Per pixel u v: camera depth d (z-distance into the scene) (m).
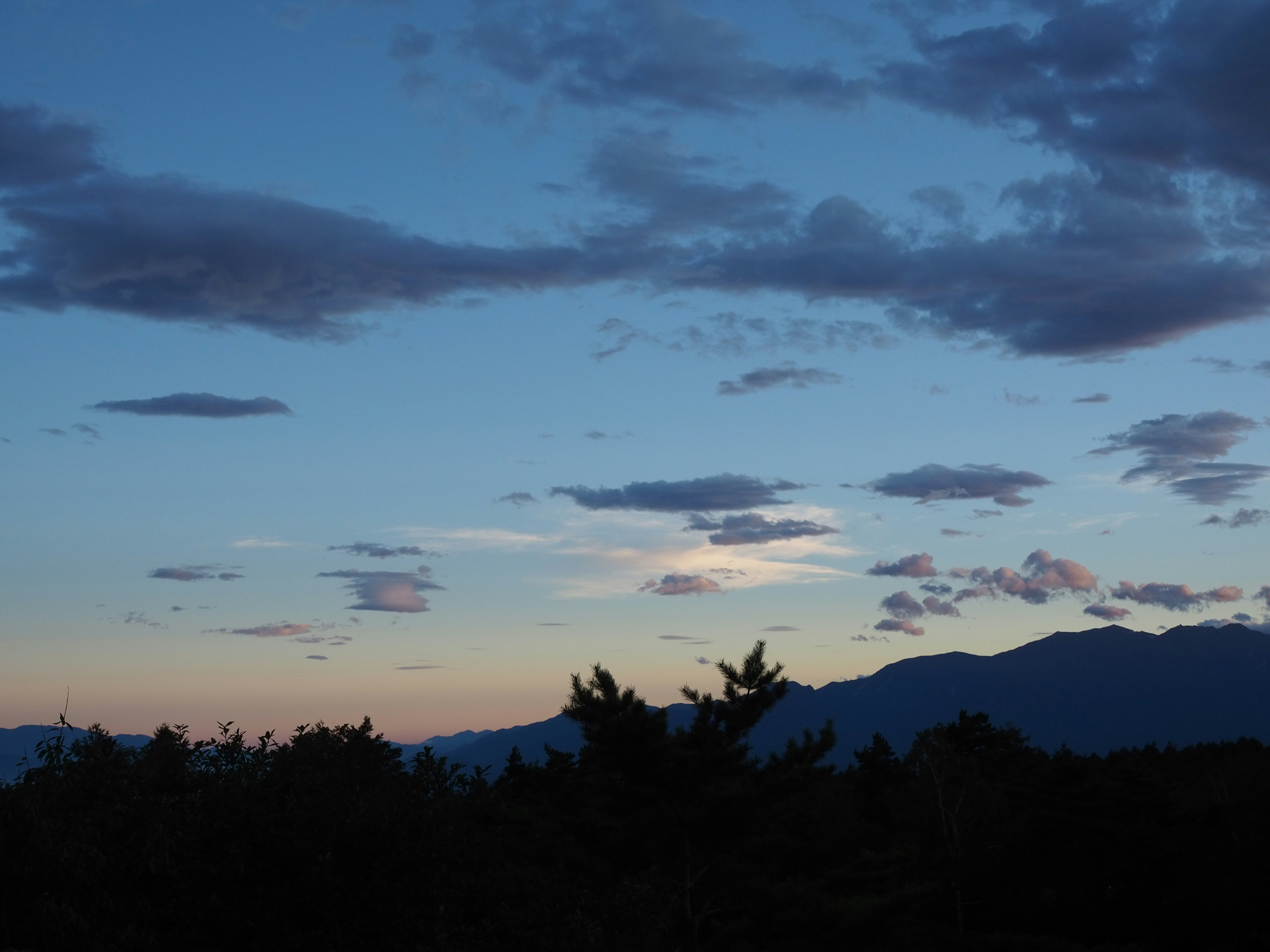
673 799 31.25
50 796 12.98
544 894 17.16
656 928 20.17
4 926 11.66
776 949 35.75
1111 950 45.31
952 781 58.88
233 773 15.30
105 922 12.35
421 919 14.81
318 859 13.84
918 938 45.28
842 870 39.19
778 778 32.16
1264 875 47.94
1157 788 55.72
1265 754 68.38
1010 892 53.25
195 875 13.36
